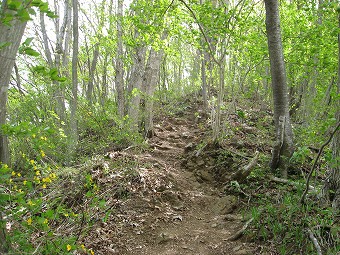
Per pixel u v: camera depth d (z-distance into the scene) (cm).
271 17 601
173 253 423
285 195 496
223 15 702
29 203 297
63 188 536
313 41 714
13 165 589
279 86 611
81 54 1361
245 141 796
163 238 458
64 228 414
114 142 889
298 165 614
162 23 750
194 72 1644
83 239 427
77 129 939
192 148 831
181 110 1400
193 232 480
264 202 512
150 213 523
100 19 1152
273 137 860
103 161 663
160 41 792
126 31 1029
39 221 281
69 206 511
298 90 1179
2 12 193
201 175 685
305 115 1020
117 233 462
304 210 414
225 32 718
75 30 897
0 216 258
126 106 1157
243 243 430
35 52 218
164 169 693
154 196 571
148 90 1030
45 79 689
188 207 564
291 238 397
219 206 560
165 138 1008
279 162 609
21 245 277
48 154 732
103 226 470
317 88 842
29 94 747
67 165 730
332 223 379
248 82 1326
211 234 470
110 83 1711
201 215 543
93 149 863
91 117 869
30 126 294
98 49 1169
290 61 764
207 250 427
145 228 482
